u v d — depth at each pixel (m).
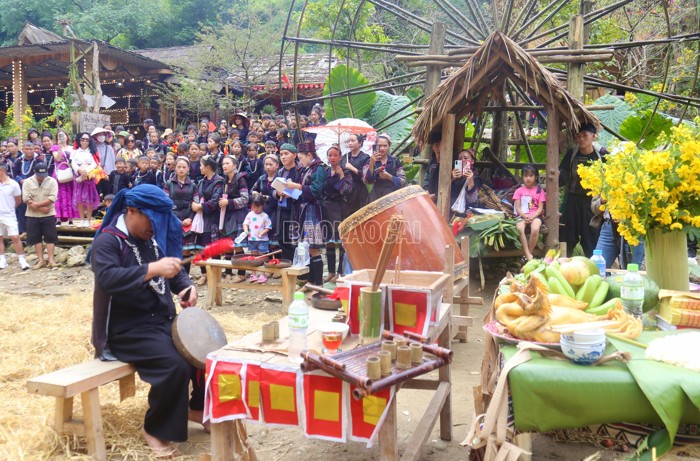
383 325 2.64
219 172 8.65
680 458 2.32
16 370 4.21
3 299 6.58
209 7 34.25
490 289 7.00
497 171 8.48
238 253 7.77
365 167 6.73
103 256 3.05
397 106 10.88
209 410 2.40
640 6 13.01
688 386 2.04
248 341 2.62
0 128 18.45
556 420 2.20
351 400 2.19
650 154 2.88
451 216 6.90
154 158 9.27
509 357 2.36
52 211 9.16
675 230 3.02
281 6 29.69
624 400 2.14
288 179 7.35
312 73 20.41
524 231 6.49
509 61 6.16
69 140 15.26
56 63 22.36
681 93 12.28
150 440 3.09
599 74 12.34
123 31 33.69
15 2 33.44
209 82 21.19
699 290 3.28
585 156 6.33
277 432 3.47
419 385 3.26
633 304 2.74
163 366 3.04
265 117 11.62
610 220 5.67
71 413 3.12
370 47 8.53
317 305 3.61
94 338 3.12
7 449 2.99
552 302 2.75
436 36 7.61
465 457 3.07
